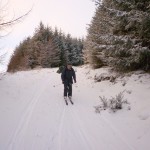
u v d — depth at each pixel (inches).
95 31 722.2
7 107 341.1
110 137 248.2
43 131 268.8
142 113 283.4
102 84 498.0
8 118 299.7
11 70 1120.2
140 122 266.5
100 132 263.7
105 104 341.1
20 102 383.2
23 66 1358.3
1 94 402.3
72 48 2618.1
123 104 331.9
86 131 269.6
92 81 569.0
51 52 1882.4
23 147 227.3
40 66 1731.1
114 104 328.5
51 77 782.5
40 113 335.3
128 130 256.8
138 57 392.5
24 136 252.8
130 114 295.9
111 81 487.2
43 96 446.6
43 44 1894.7
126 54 439.8
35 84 582.9
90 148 226.7
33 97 431.5
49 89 529.7
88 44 825.5
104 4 528.7
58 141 243.0
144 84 383.2
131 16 397.7
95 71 668.1
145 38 406.0
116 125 276.2
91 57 749.3
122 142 233.6
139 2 407.8
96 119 305.4
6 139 243.0
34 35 2033.7
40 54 1793.8
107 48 449.1
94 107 354.0
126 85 413.1
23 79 636.1
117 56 459.8
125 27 428.5
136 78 422.0
